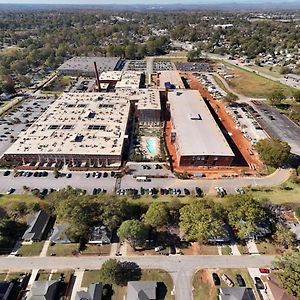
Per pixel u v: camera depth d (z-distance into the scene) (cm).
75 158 11956
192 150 11969
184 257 8012
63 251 8106
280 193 10475
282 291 6806
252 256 8069
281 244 8456
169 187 10756
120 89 19000
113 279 7250
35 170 11600
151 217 8538
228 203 9081
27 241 8388
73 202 8769
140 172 11581
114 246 8300
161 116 16738
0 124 15388
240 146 13662
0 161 11931
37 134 13212
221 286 7250
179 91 18612
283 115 17012
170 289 7175
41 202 9738
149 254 8088
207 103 18562
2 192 10369
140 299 6694
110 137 13112
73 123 14275
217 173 11662
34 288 6862
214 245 8381
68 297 6944
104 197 9400
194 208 8706
